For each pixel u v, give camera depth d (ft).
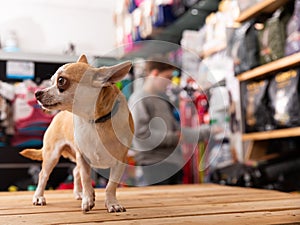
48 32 12.66
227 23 7.31
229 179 6.70
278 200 3.66
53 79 3.00
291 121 5.54
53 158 3.58
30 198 4.01
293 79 5.56
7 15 12.27
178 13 8.48
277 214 2.86
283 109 5.68
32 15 12.53
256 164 6.57
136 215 2.85
